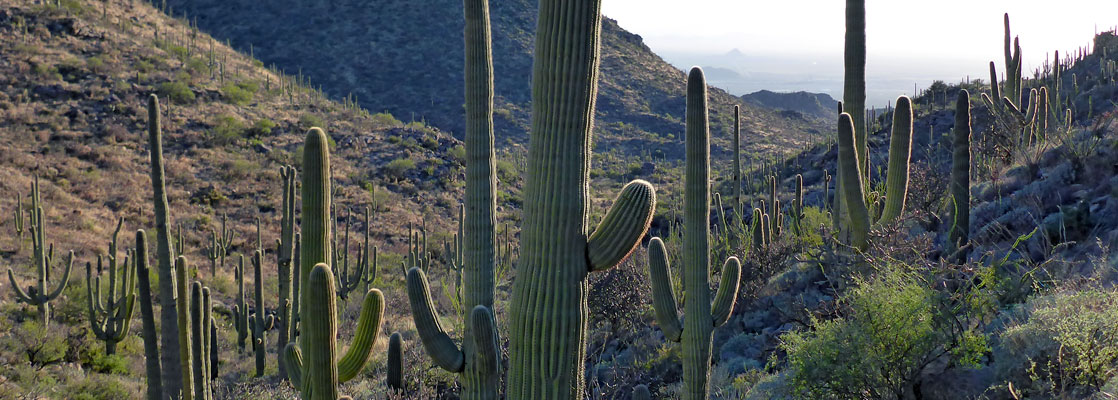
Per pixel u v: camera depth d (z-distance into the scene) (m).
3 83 54.28
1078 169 12.39
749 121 121.38
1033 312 7.16
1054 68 24.44
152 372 10.80
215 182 49.09
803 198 34.38
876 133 37.97
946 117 35.09
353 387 14.05
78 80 57.50
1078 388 6.06
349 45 144.75
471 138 6.59
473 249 6.52
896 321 7.48
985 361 7.59
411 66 139.75
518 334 4.34
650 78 142.25
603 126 118.88
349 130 63.12
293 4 154.88
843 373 7.48
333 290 4.77
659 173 84.44
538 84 4.23
